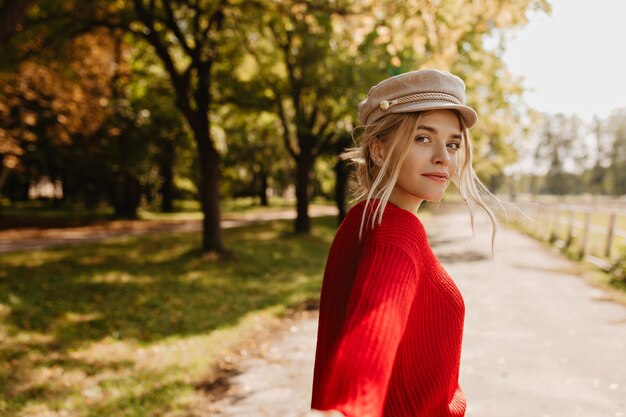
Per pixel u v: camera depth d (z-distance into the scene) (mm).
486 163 18922
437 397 944
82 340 5227
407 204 1035
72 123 16281
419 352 896
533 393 3973
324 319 1043
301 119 13516
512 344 5164
